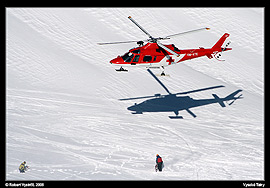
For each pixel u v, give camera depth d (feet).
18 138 259.80
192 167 243.60
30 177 219.82
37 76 341.21
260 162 253.44
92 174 227.20
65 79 341.41
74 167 233.35
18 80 333.01
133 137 273.95
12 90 319.88
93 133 274.98
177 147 265.75
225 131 290.76
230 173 239.50
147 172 234.58
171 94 336.29
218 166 246.68
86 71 354.74
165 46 265.75
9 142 253.85
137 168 238.07
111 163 240.94
